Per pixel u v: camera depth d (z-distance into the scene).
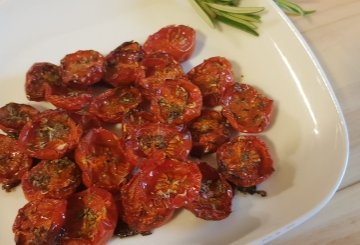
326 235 0.17
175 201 0.16
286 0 0.23
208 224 0.17
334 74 0.21
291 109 0.20
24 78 0.21
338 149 0.18
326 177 0.17
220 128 0.19
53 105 0.20
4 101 0.21
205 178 0.18
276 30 0.22
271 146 0.19
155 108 0.19
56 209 0.16
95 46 0.23
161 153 0.17
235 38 0.22
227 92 0.20
